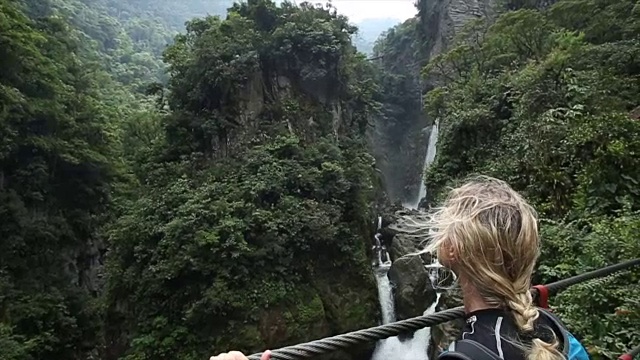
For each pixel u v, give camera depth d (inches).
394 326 59.4
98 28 2180.1
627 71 484.7
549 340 42.6
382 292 693.3
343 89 919.0
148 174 768.3
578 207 318.3
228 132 774.5
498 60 746.2
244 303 556.7
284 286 590.9
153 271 584.7
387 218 872.9
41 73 813.2
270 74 833.5
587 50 526.3
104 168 887.1
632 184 312.5
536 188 362.9
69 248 815.1
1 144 703.1
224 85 774.5
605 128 341.1
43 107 782.5
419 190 1400.1
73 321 674.8
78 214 838.5
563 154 361.7
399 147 1574.8
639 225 254.4
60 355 661.9
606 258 244.5
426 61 1565.0
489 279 42.6
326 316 619.8
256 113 792.9
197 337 555.8
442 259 47.4
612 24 629.6
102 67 1700.3
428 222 49.9
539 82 490.3
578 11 728.3
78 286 800.3
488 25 1103.6
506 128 532.7
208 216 601.0
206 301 549.6
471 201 47.3
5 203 705.6
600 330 207.9
